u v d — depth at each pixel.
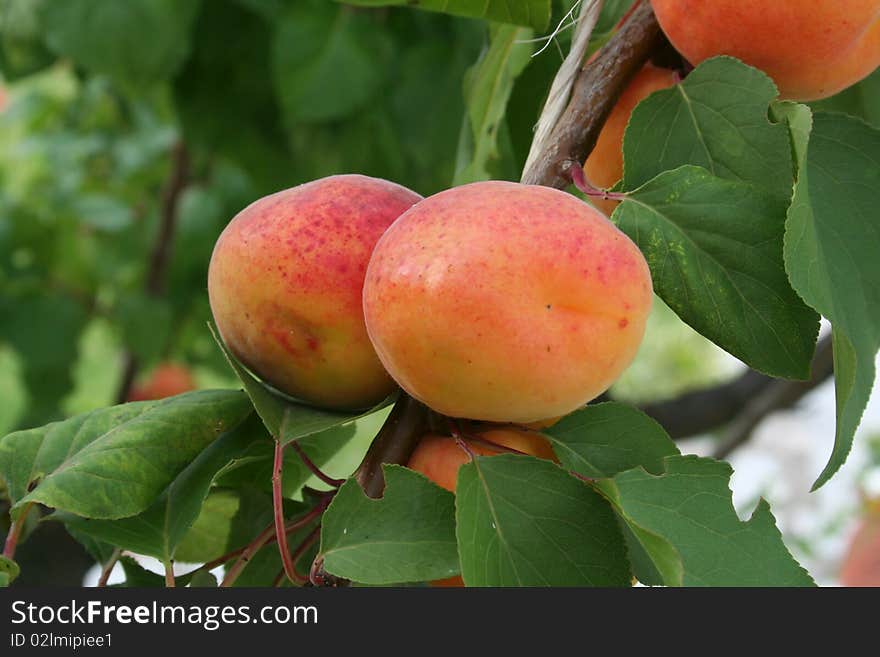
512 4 0.48
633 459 0.44
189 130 0.92
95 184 1.21
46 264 1.14
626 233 0.44
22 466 0.46
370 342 0.44
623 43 0.46
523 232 0.41
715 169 0.44
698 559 0.42
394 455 0.44
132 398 1.10
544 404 0.42
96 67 0.79
